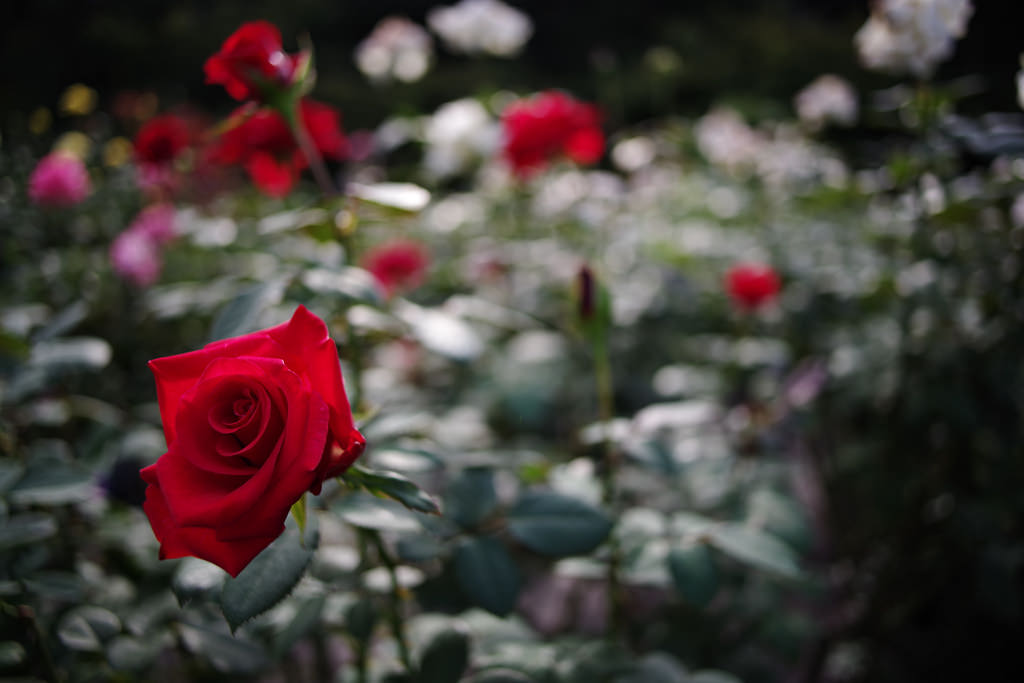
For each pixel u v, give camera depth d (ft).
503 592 2.44
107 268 5.30
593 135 5.08
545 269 5.34
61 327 2.91
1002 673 3.99
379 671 2.69
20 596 2.58
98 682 2.66
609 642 2.85
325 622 2.71
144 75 18.38
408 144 9.41
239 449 2.04
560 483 2.82
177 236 4.95
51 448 3.30
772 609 3.57
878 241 4.66
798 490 5.28
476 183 7.27
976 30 13.88
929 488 4.00
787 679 4.05
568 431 5.08
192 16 19.45
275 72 2.60
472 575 2.45
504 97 6.88
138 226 5.04
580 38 21.97
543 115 4.66
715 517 3.48
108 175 6.54
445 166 6.14
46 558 2.75
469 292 4.98
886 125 3.69
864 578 4.43
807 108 8.24
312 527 2.22
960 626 4.15
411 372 4.53
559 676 2.61
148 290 5.24
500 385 4.16
